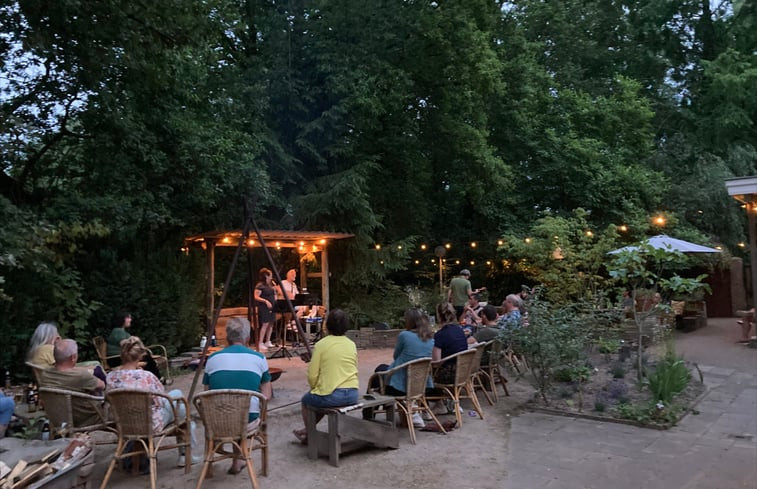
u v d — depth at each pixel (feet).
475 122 53.31
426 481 14.48
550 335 21.48
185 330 34.63
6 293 25.35
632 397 21.95
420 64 49.19
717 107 68.85
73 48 25.17
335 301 48.08
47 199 28.76
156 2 25.08
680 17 79.56
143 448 14.99
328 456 16.38
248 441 14.85
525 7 68.74
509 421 20.08
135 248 34.96
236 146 36.09
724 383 26.16
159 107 31.71
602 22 76.59
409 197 53.98
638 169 57.00
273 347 36.78
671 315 41.78
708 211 60.80
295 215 43.86
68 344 15.52
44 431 15.40
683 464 15.49
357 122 45.42
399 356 18.78
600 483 14.21
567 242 45.34
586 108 60.44
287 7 44.88
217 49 43.21
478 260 61.57
